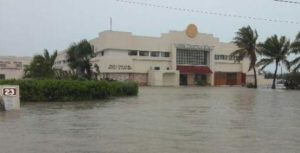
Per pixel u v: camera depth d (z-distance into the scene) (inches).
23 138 406.0
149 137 417.4
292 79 2434.8
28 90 935.0
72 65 2240.4
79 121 556.4
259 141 398.0
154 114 666.8
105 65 2896.2
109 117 612.7
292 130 479.5
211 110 758.5
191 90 2012.8
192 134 440.8
